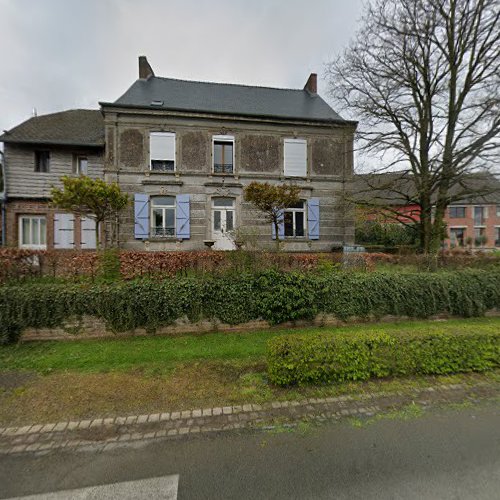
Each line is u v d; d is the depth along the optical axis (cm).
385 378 356
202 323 539
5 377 367
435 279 656
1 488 203
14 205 1227
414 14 1034
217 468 217
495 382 349
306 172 1395
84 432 261
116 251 662
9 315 476
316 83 1627
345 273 632
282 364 336
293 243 1384
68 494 197
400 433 256
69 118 1428
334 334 371
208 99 1420
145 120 1261
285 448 239
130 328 509
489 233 3253
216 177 1324
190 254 623
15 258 540
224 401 310
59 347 463
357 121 1373
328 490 196
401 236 1909
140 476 211
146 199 1262
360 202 1320
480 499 190
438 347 368
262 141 1357
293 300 565
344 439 249
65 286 508
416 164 1185
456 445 241
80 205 805
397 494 193
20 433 260
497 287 684
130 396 321
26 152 1235
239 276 561
